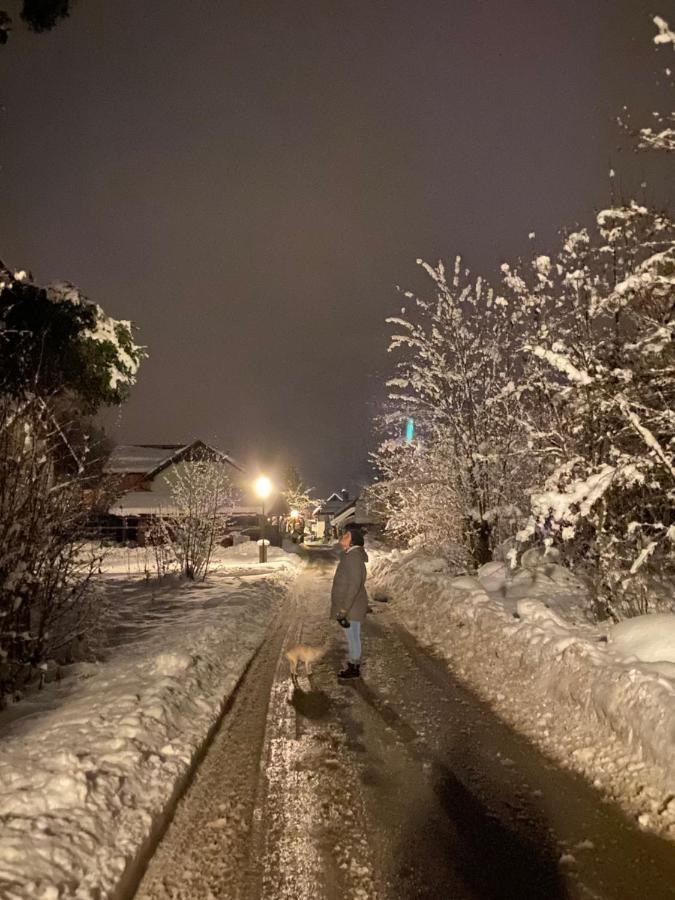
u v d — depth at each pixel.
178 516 19.52
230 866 4.16
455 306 14.58
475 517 14.31
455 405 14.52
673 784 4.77
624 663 6.20
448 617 10.87
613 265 9.40
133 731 5.67
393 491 19.20
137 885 3.95
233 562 28.23
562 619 8.51
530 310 10.47
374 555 26.98
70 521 8.51
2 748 5.23
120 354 10.42
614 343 9.09
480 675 8.23
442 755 5.85
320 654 9.89
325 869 4.12
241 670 8.97
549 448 9.52
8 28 8.09
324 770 5.60
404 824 4.66
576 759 5.55
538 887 3.90
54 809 4.23
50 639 8.66
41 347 8.38
